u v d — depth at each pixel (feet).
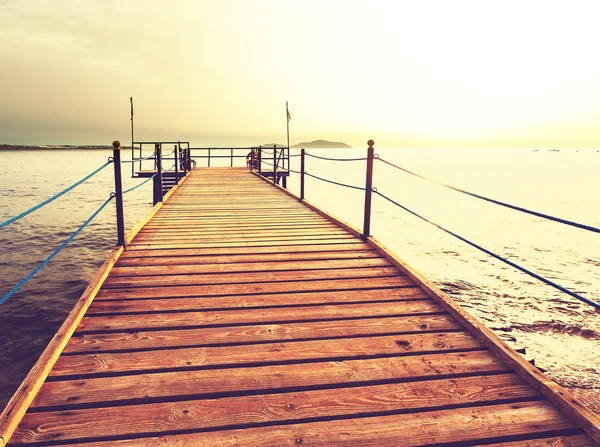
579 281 51.21
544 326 36.50
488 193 157.07
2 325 32.42
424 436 5.87
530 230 88.12
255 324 9.18
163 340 8.32
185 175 44.52
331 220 20.34
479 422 6.16
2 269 47.14
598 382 26.66
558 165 467.11
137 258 13.67
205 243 15.72
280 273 12.46
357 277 12.21
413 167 383.45
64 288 41.06
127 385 6.82
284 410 6.35
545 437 5.93
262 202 26.86
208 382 6.98
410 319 9.55
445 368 7.57
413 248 69.72
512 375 7.40
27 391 6.22
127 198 125.59
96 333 8.57
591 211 111.45
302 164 26.53
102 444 5.54
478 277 52.54
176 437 5.73
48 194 129.08
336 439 5.77
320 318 9.50
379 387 6.99
